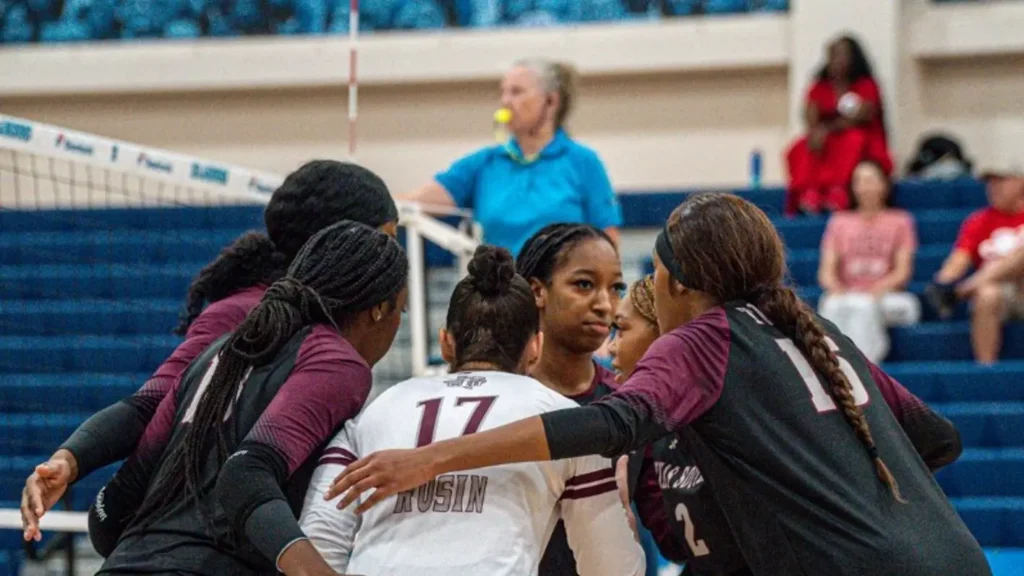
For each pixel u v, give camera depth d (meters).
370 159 20.61
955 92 19.20
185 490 4.63
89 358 15.67
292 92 20.73
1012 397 13.70
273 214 5.40
